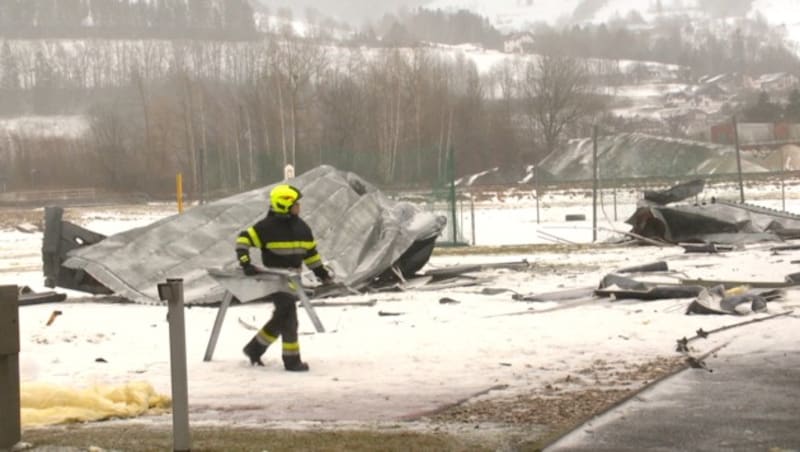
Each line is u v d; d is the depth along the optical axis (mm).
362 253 19781
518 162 103938
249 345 11094
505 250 28969
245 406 8812
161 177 92938
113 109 109625
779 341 11320
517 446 6863
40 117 155000
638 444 6836
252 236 11078
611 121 150375
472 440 7082
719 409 7887
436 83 103438
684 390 8695
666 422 7477
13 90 163500
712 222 28422
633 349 11352
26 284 23812
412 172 35938
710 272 20094
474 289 19078
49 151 97438
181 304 6754
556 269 22344
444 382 9727
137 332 14414
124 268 18922
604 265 22984
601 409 8031
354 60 131750
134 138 98062
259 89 96875
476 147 102625
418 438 7141
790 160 75062
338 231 20047
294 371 10648
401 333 13266
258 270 10953
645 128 163625
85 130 119312
